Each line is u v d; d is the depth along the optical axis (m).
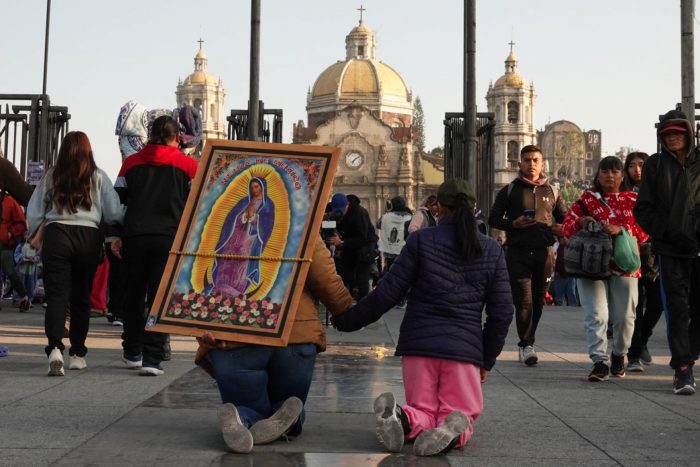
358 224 12.66
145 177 7.61
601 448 5.05
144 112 9.56
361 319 5.22
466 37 12.48
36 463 4.53
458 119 13.85
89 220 7.59
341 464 4.62
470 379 5.13
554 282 19.53
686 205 7.12
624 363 8.72
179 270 5.24
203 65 105.44
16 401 6.17
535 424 5.71
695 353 7.56
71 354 7.73
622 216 7.98
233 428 4.79
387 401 4.92
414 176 86.62
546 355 9.60
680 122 7.23
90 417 5.66
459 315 5.12
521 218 8.76
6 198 13.38
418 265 5.18
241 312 5.05
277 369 5.15
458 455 4.86
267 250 5.16
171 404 6.14
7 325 11.58
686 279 7.18
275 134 14.71
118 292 11.85
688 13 11.76
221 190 5.39
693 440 5.27
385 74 104.75
